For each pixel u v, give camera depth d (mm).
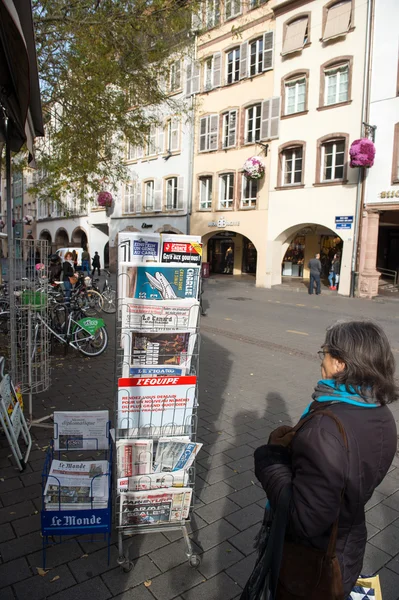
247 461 4027
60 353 7590
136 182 28547
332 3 17969
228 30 21969
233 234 28672
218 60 22641
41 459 3871
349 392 1535
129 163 28781
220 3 10523
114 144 10812
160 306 2639
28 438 4031
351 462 1398
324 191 18797
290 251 25891
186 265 2648
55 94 8914
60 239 40094
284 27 19703
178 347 2721
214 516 3195
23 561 2676
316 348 8719
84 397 5406
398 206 16531
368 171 17297
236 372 6852
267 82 20672
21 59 2486
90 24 7965
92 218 33656
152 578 2580
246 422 4914
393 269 25344
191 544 2883
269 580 1543
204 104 23688
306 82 19016
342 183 18125
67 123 9516
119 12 8125
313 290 19250
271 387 6172
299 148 19859
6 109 3654
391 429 1528
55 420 3158
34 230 44719
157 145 26750
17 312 4508
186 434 2836
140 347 2674
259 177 20672
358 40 17328
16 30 2148
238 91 21984
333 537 1458
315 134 18922
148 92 9820
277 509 1520
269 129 20438
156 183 27188
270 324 11328
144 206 28297
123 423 2723
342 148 18328
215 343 8883
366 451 1438
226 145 22938
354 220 17859
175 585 2535
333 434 1416
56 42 8188
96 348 7559
